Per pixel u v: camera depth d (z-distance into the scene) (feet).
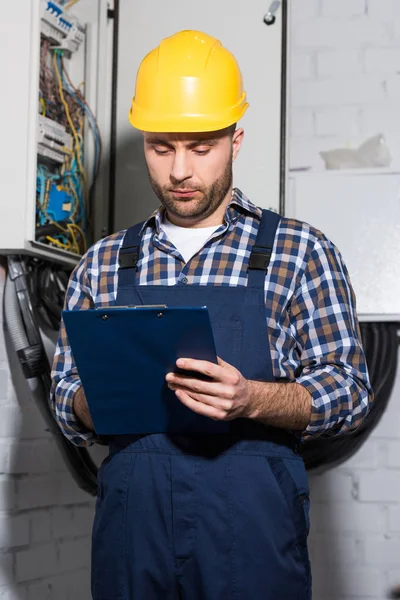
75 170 8.32
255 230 5.03
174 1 8.76
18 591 7.47
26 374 7.47
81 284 5.31
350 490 8.70
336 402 4.67
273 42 8.60
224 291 4.79
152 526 4.61
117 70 8.80
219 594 4.49
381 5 8.91
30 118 7.28
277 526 4.58
